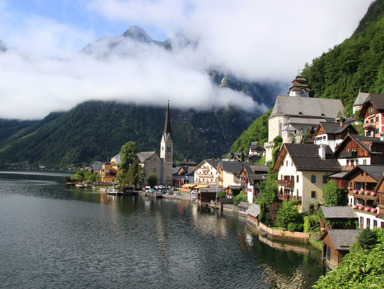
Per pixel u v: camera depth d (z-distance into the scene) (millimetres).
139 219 92438
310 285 45906
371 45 143000
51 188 180625
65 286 45750
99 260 56375
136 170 173250
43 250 61344
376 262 25016
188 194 148375
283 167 81375
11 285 45812
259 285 46188
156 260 56688
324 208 61688
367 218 56094
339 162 73500
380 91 115750
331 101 130500
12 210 102000
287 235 67500
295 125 119062
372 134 81312
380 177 53656
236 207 104812
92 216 95562
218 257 58094
